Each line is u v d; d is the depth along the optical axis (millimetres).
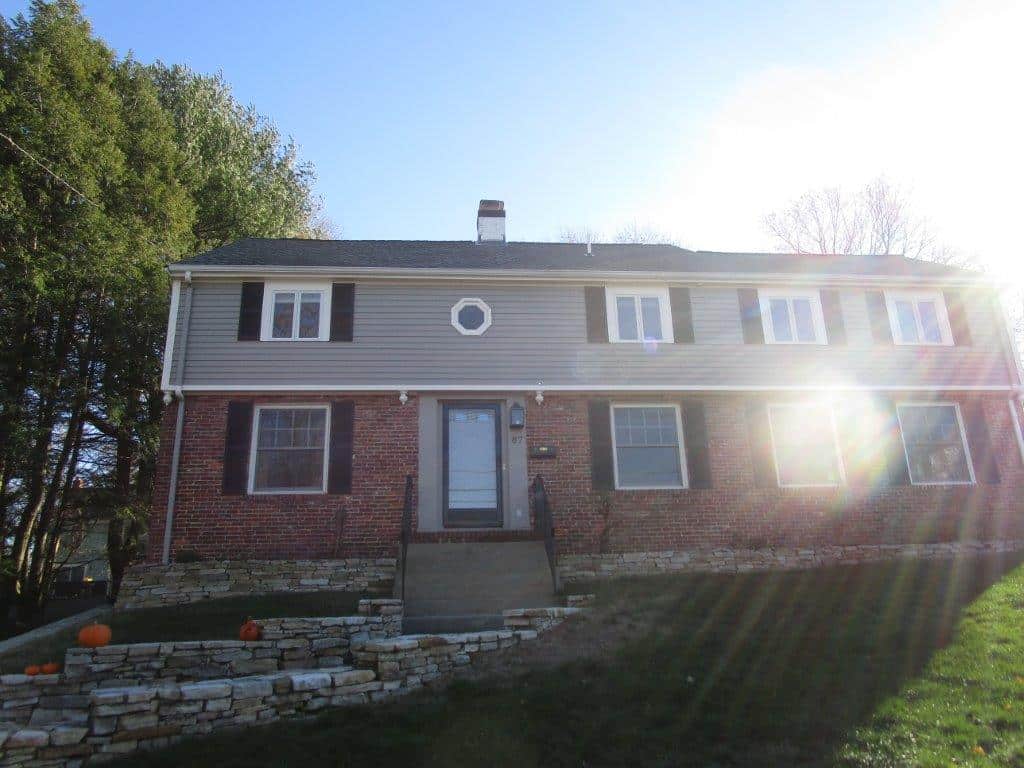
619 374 13406
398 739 5812
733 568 12141
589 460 12883
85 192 16031
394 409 12852
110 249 16016
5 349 14992
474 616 9062
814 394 13758
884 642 7492
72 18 17859
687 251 17609
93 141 16688
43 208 15641
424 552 10969
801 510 13023
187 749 5773
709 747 5516
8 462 15055
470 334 13359
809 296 14484
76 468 18016
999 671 6559
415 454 12633
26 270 14625
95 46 18344
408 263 14438
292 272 13219
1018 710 5789
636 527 12609
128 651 7297
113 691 6102
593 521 12570
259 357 12820
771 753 5352
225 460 12234
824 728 5699
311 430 12734
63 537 20938
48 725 6312
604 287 13984
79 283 15727
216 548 11820
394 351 13125
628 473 13086
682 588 9969
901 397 13961
